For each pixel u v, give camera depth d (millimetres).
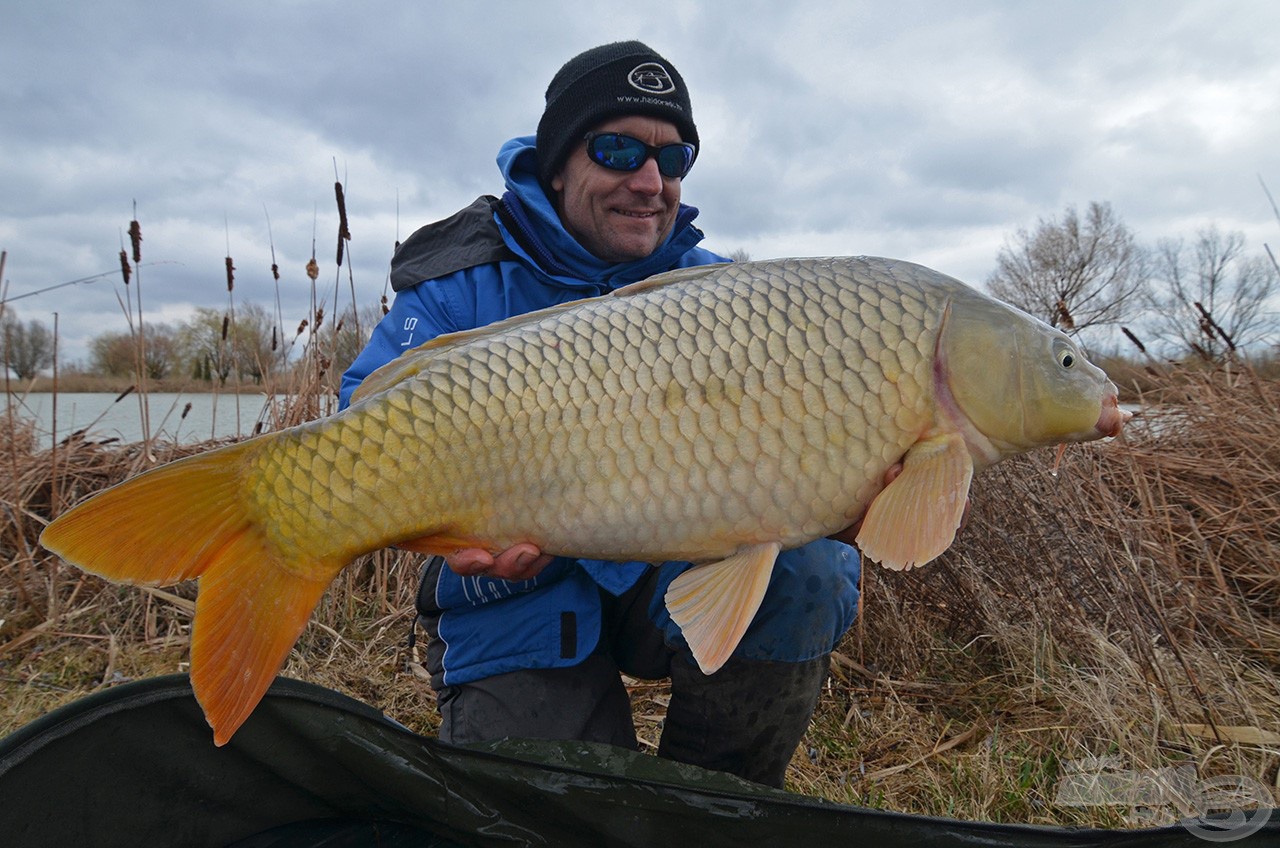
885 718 2484
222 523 1383
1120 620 2648
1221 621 2861
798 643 1823
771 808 1438
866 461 1487
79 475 4047
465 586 1877
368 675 2777
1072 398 1521
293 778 1567
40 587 3322
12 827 1317
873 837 1392
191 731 1494
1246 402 4133
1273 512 3418
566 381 1466
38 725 1343
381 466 1437
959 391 1509
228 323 3938
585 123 2049
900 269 1569
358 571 3465
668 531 1483
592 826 1516
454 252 2119
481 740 1854
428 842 1632
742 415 1460
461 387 1470
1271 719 2324
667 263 2250
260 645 1376
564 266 2092
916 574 2971
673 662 1925
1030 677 2600
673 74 2133
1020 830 1333
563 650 1849
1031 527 2820
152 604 3285
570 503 1472
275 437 1417
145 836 1488
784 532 1500
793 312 1493
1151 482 3664
